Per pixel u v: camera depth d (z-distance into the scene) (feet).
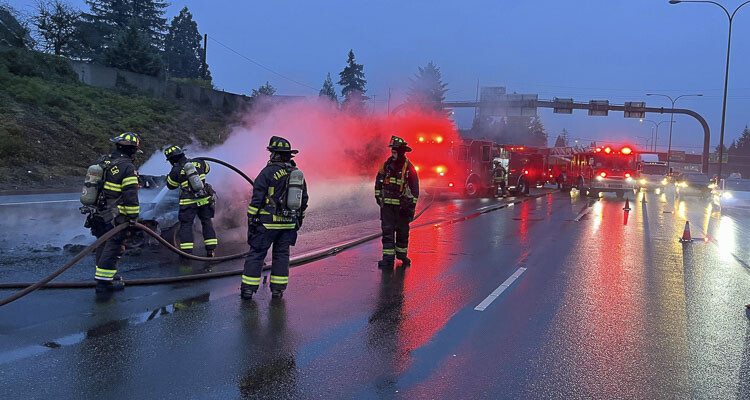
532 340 15.62
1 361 12.79
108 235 17.90
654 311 19.04
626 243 35.17
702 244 36.04
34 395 11.16
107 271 18.76
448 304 19.19
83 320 15.84
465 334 15.98
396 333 15.85
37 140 67.41
